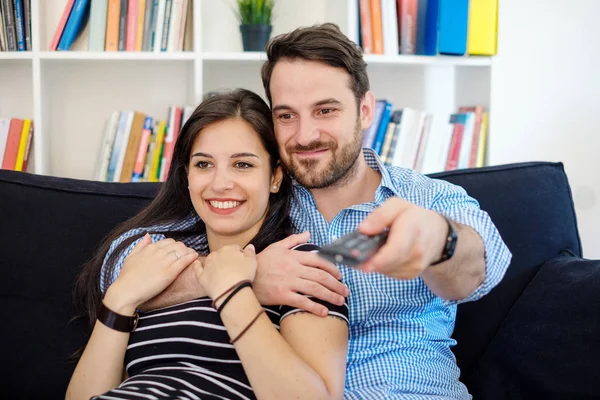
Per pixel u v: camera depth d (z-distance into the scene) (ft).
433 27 8.10
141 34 7.92
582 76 9.59
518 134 9.61
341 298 4.09
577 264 5.11
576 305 4.71
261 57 8.00
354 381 4.55
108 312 4.26
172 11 7.91
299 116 4.72
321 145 4.73
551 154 9.68
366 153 5.19
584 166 9.72
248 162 4.57
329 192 4.99
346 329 4.06
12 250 5.16
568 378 4.47
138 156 8.07
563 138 9.66
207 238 4.94
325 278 4.11
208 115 4.57
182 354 4.18
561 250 5.57
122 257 4.79
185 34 8.13
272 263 4.18
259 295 4.12
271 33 8.36
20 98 8.66
